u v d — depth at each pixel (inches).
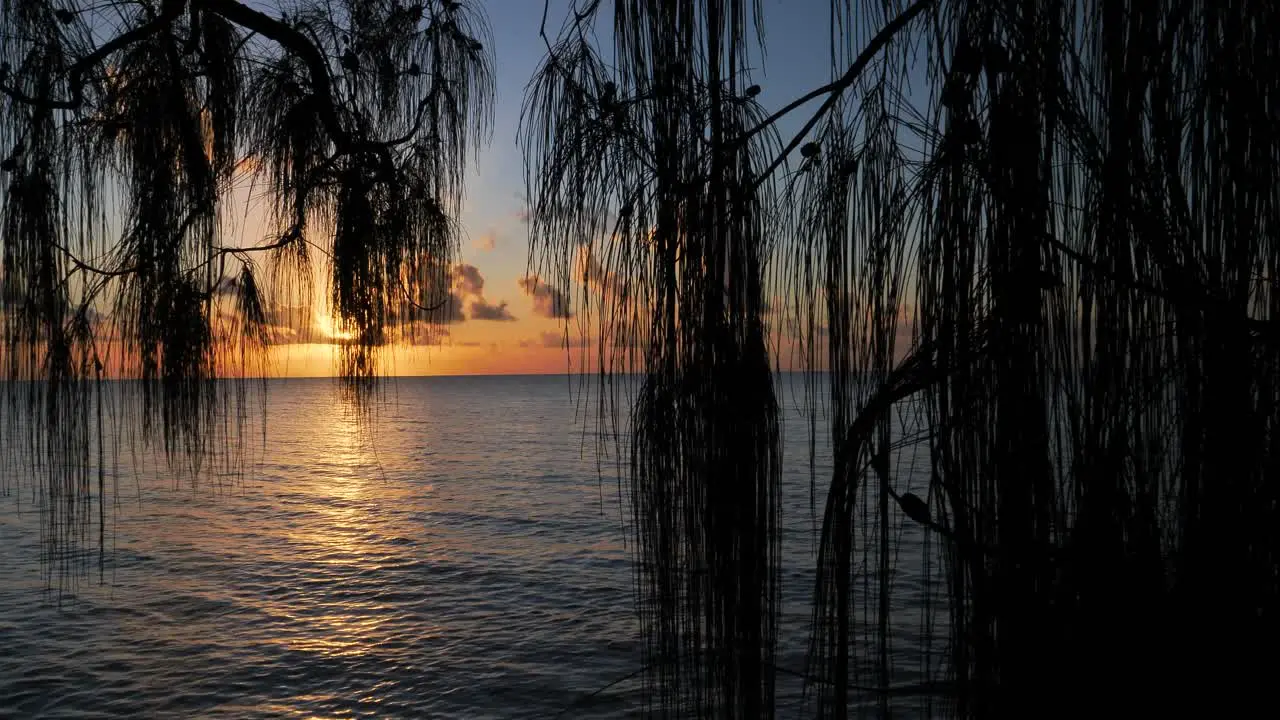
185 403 83.8
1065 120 39.5
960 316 40.7
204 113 96.6
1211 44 42.0
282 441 1801.2
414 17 111.1
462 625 477.7
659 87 50.5
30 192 75.2
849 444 44.2
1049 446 40.5
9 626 461.7
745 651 48.4
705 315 49.7
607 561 626.8
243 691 382.0
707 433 49.7
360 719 354.0
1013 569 40.5
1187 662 41.6
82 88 81.7
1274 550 42.5
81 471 73.4
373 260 104.5
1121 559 40.9
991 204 40.4
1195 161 43.3
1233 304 41.3
